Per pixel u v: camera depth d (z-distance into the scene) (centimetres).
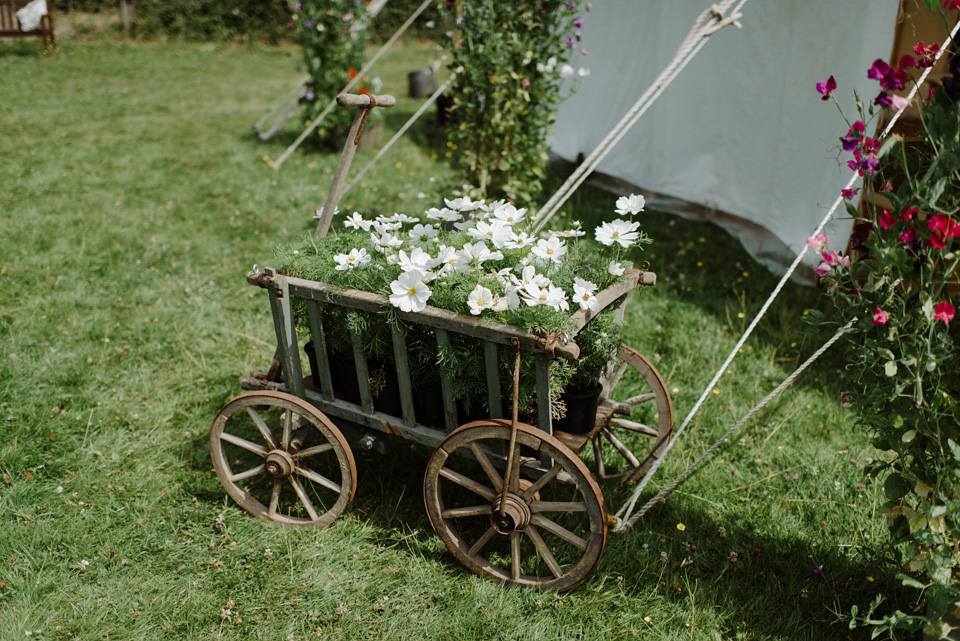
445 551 293
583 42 787
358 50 908
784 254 590
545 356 237
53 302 488
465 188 594
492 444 271
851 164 222
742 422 272
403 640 254
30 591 269
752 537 301
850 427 376
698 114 672
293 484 302
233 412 300
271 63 1634
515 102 579
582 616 263
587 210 701
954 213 213
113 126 1004
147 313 487
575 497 322
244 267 568
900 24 452
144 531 301
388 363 283
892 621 221
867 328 216
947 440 216
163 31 1839
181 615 263
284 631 257
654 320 484
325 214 318
